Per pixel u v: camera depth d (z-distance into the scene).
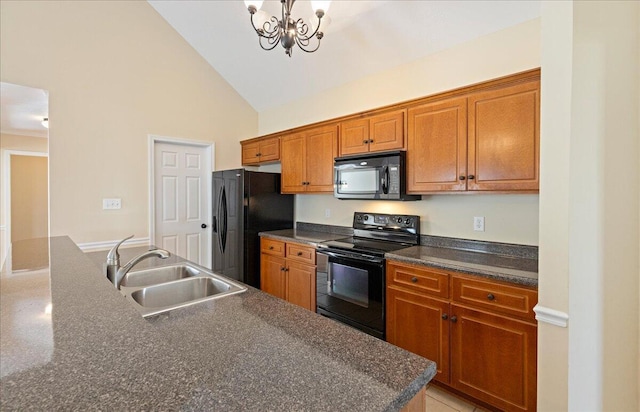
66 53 3.01
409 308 2.14
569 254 1.32
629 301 1.24
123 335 0.69
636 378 1.24
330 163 3.09
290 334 0.96
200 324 1.02
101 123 3.21
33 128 4.46
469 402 1.95
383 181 2.55
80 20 3.08
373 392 0.66
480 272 1.81
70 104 3.04
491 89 2.02
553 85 1.36
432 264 2.02
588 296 1.31
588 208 1.30
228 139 4.20
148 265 1.93
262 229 3.62
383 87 3.01
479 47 2.37
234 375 0.71
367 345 0.89
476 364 1.83
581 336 1.33
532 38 2.12
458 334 1.90
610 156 1.25
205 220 4.08
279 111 4.19
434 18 2.38
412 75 2.78
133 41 3.41
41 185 5.33
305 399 0.63
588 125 1.29
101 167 3.22
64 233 3.02
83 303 0.89
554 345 1.38
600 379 1.30
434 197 2.63
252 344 0.88
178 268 1.95
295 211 3.95
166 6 3.45
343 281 2.57
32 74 2.83
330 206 3.53
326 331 0.98
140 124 3.47
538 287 1.45
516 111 1.92
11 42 2.73
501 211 2.27
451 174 2.22
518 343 1.67
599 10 1.26
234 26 3.31
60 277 1.19
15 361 0.57
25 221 5.18
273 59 3.52
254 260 3.54
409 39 2.62
